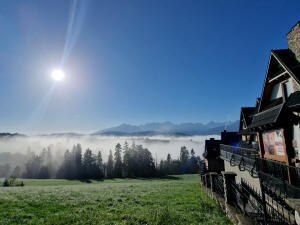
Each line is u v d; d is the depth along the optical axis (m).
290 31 13.70
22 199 13.33
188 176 84.00
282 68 14.28
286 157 12.93
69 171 106.81
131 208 11.30
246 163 17.05
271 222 8.31
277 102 14.78
